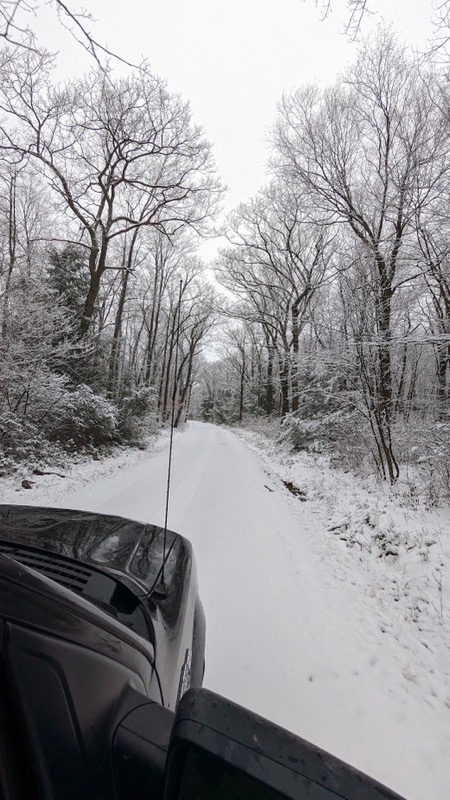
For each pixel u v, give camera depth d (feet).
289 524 22.29
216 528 19.60
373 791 2.51
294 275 74.95
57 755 2.56
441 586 13.74
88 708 2.89
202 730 2.76
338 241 49.70
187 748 2.70
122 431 54.29
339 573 15.85
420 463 29.32
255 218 75.77
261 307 89.56
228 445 70.33
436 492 22.97
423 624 12.25
